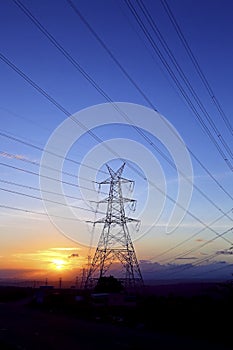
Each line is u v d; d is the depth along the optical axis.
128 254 61.28
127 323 41.31
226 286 47.25
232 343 27.16
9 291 122.56
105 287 80.06
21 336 29.02
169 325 38.59
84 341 26.36
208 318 40.09
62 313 55.31
